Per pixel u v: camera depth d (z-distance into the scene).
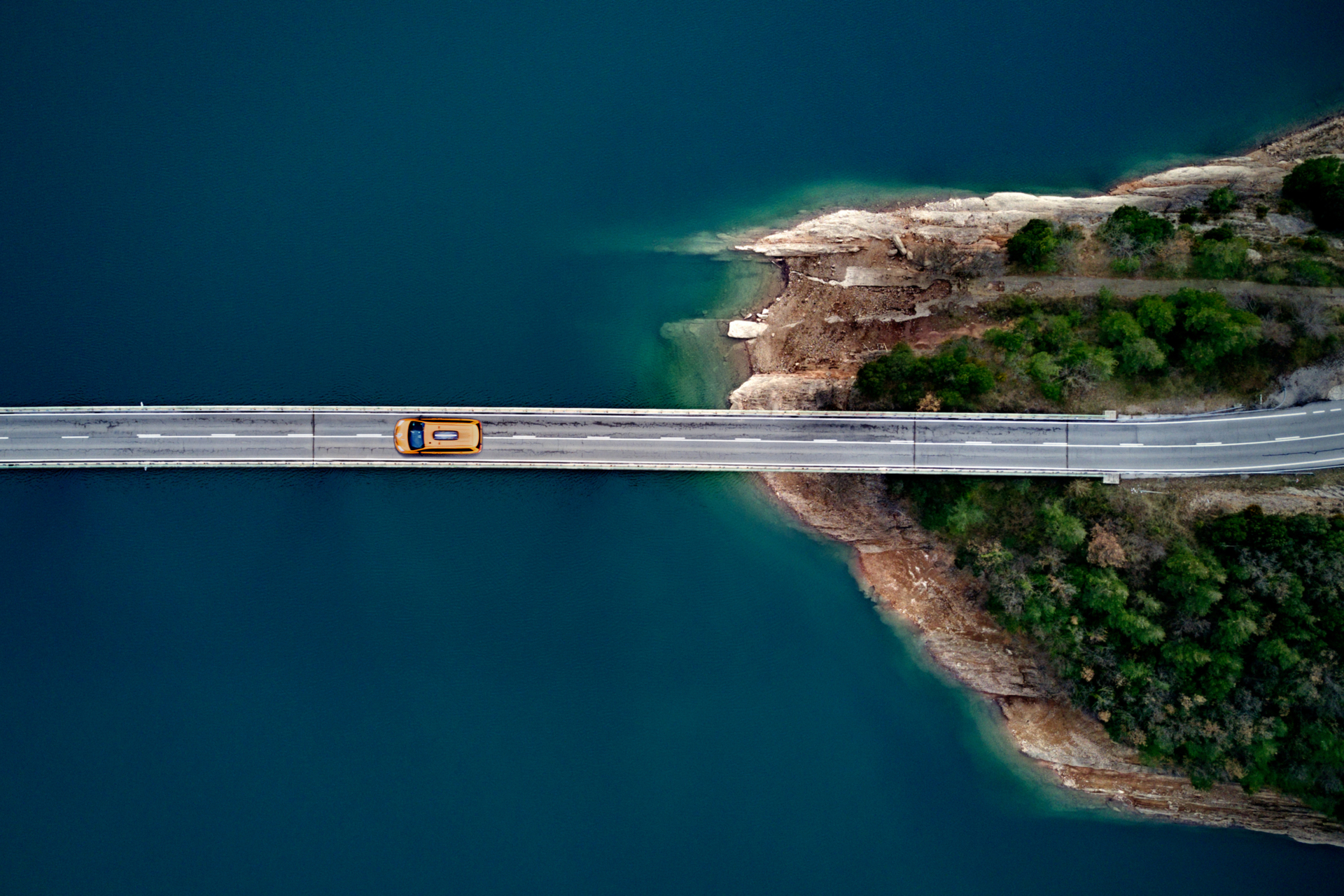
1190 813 101.31
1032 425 97.44
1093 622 95.62
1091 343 98.31
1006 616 100.31
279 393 101.00
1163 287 99.31
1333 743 88.94
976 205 106.31
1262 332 95.56
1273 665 90.88
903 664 104.25
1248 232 101.62
